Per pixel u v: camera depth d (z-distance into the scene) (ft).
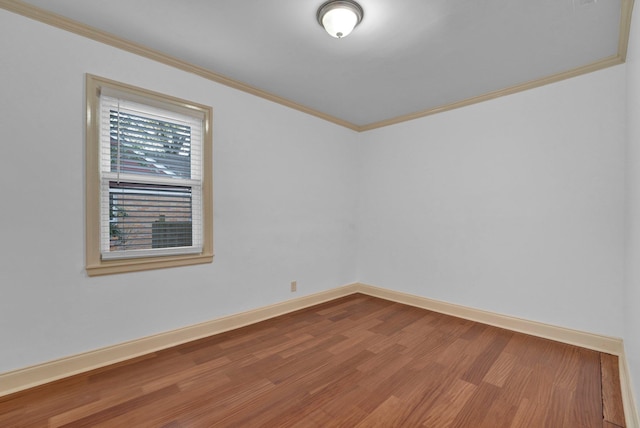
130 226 7.48
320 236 12.12
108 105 7.09
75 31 6.51
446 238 11.00
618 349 7.66
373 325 9.73
